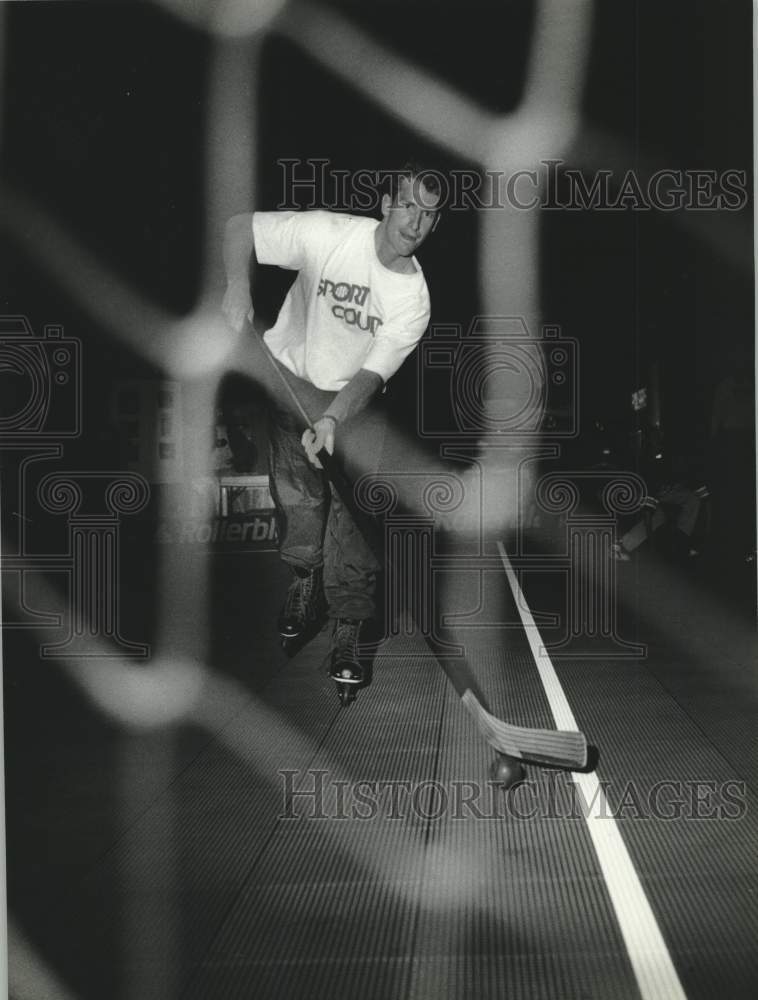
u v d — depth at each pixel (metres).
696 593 6.89
